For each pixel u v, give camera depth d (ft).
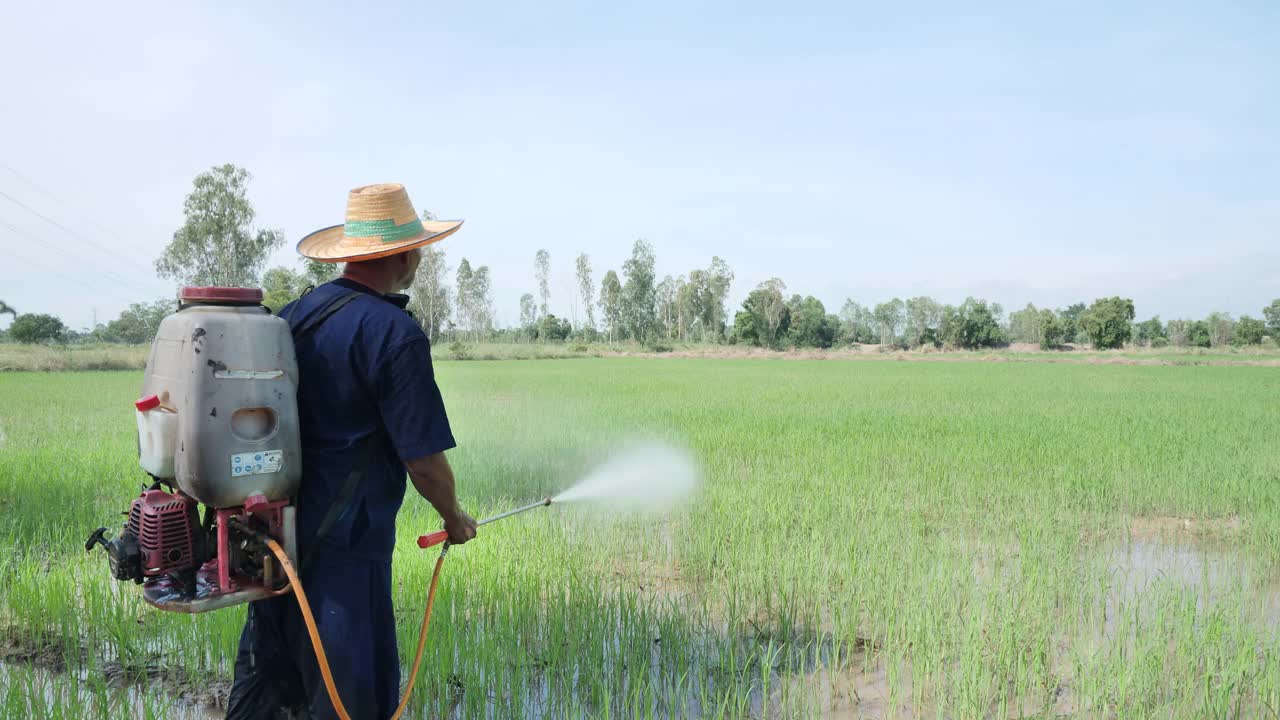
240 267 234.38
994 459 35.01
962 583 17.11
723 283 377.71
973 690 12.06
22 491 25.27
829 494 27.02
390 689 8.45
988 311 339.77
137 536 7.57
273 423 7.35
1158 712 11.99
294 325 8.11
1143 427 47.55
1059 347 329.11
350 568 8.03
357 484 8.02
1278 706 12.11
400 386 7.91
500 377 111.04
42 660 13.79
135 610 15.49
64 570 17.21
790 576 17.63
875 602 16.03
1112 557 21.08
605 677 12.98
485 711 11.88
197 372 6.97
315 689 8.07
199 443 6.95
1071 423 49.83
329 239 9.09
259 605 8.38
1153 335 379.14
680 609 16.55
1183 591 17.65
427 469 8.05
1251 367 173.06
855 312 434.71
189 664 13.53
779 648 14.06
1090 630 15.53
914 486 29.07
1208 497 27.58
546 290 362.53
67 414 51.88
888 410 58.65
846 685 13.17
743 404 63.21
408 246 8.48
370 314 8.02
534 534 21.36
